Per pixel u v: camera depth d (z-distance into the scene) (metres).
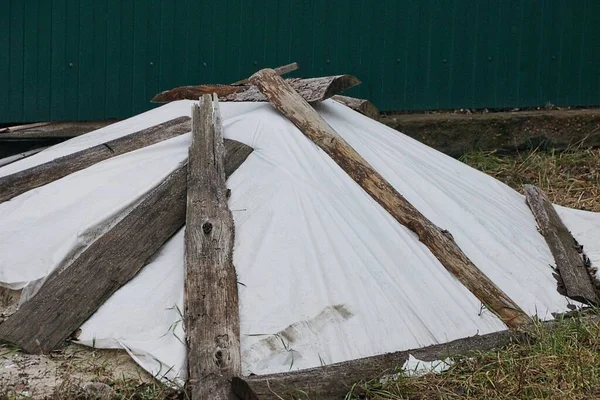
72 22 7.79
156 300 4.77
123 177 5.49
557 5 8.92
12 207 5.44
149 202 5.22
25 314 4.73
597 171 8.35
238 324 4.55
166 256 5.04
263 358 4.50
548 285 5.73
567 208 7.13
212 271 4.74
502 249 5.81
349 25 8.40
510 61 8.87
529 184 7.71
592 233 6.71
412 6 8.54
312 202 5.22
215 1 8.06
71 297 4.80
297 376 4.29
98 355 4.61
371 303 4.86
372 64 8.51
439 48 8.66
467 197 6.25
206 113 5.80
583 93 9.08
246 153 5.53
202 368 4.30
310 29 8.31
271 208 5.16
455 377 4.57
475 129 8.54
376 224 5.33
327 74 8.40
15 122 7.79
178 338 4.50
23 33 7.71
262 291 4.74
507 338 4.94
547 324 5.15
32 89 7.79
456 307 5.11
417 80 8.64
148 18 7.94
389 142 6.39
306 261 4.90
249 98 6.33
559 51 8.99
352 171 5.58
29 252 5.13
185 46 8.04
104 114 7.95
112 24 7.87
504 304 5.23
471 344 4.83
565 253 6.20
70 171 5.65
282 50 8.27
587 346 5.04
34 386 4.32
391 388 4.41
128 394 4.29
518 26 8.84
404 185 5.84
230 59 8.16
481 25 8.74
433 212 5.77
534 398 4.48
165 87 8.04
